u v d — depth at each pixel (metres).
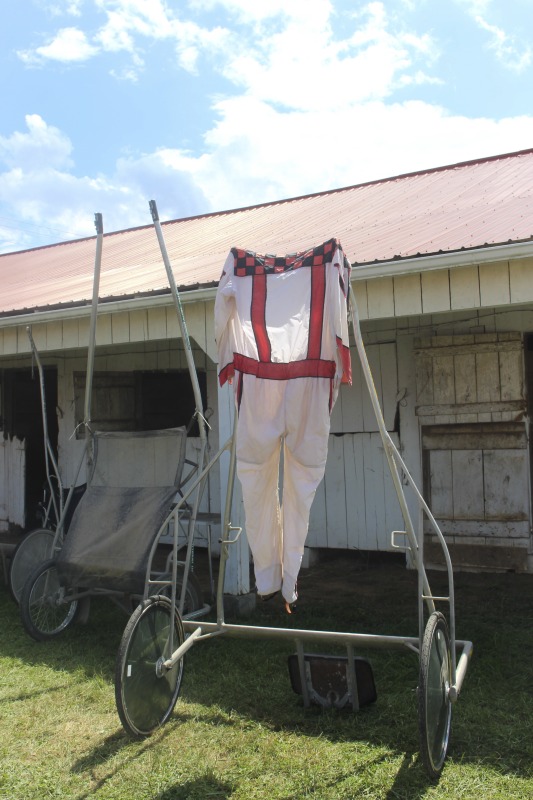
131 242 10.95
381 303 5.40
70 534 5.04
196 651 4.90
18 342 7.08
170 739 3.67
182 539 8.07
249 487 3.48
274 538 3.52
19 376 10.01
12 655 4.99
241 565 5.73
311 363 3.40
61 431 9.24
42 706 4.12
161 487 5.02
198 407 4.73
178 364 8.56
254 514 3.49
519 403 6.71
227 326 3.61
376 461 7.44
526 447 6.71
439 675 3.32
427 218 6.90
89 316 6.41
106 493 5.16
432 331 7.15
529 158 9.15
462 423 6.96
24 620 5.07
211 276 6.12
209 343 5.88
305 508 3.38
